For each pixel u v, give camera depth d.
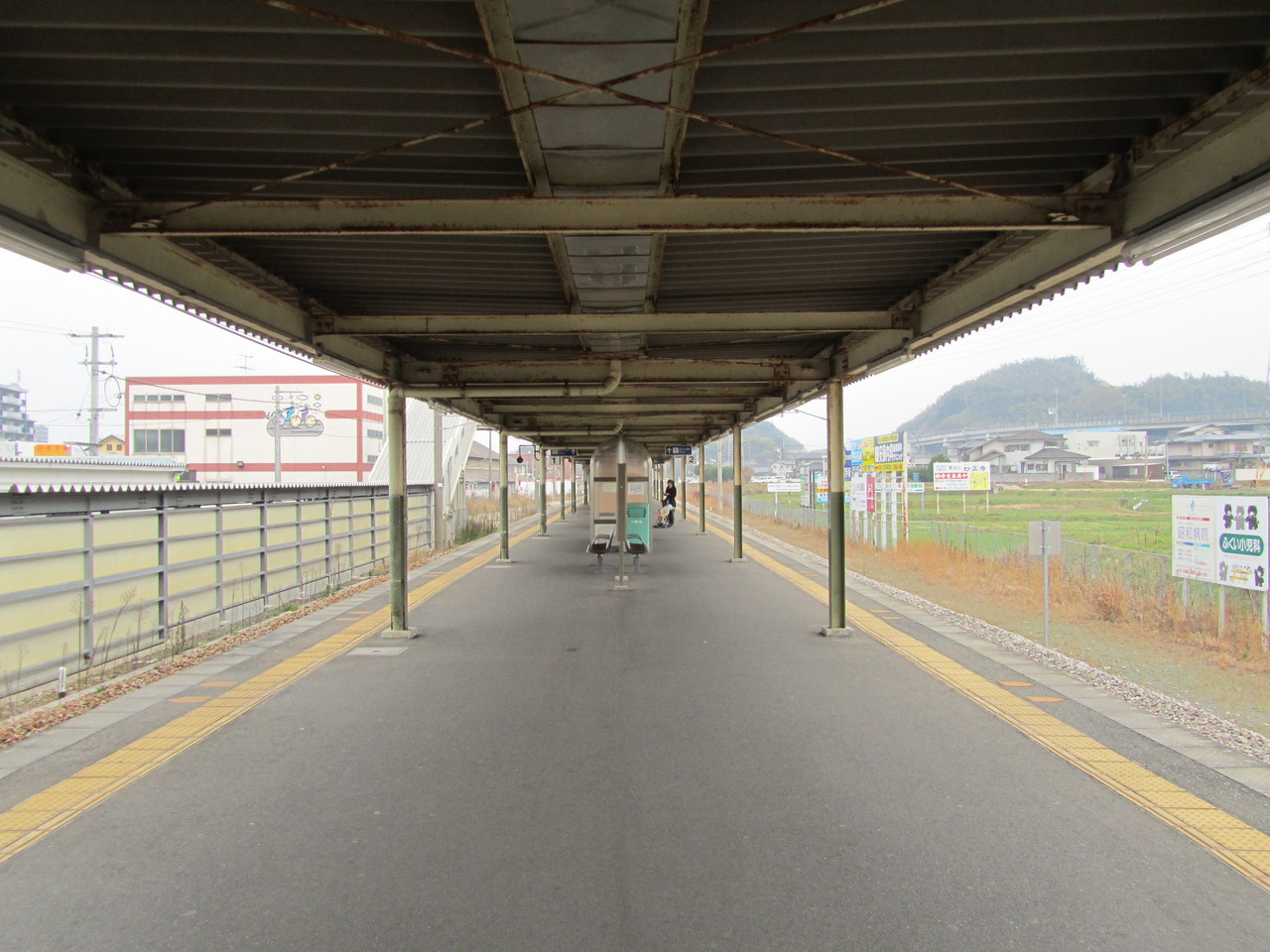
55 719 6.40
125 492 9.26
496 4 3.28
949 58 3.79
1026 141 4.63
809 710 6.56
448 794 4.80
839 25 3.50
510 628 10.41
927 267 6.98
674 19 3.39
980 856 3.99
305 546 14.27
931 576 15.73
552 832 4.27
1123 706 6.68
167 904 3.56
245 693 7.19
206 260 6.15
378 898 3.60
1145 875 3.80
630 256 6.26
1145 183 4.69
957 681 7.52
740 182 5.16
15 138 4.19
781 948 3.19
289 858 4.00
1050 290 5.88
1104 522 28.72
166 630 9.79
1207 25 3.54
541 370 10.62
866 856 3.99
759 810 4.55
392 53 3.67
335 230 5.04
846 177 5.09
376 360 9.53
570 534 29.25
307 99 4.07
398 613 9.82
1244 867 3.89
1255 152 3.89
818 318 8.12
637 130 4.30
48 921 3.43
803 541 25.58
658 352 10.83
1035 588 13.86
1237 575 9.33
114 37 3.52
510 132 4.38
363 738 5.90
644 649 9.04
